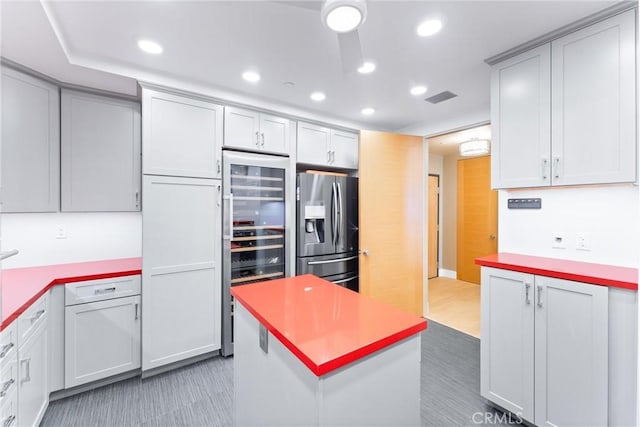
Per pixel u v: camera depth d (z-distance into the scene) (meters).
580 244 1.78
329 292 1.46
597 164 1.52
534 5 1.45
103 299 1.99
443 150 4.80
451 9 1.47
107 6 1.44
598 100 1.51
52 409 1.80
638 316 1.24
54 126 2.03
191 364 2.34
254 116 2.58
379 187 3.11
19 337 1.41
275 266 2.74
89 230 2.40
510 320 1.70
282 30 1.66
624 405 1.31
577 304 1.43
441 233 5.34
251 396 1.30
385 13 1.49
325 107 2.90
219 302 2.42
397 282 3.19
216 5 1.44
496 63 1.94
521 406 1.64
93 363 1.96
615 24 1.45
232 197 2.46
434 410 1.84
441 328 3.13
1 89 1.76
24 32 1.53
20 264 2.13
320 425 0.83
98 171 2.21
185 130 2.25
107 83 2.12
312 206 2.89
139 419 1.74
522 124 1.81
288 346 0.94
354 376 0.90
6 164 1.80
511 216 2.10
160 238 2.15
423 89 2.47
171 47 1.83
